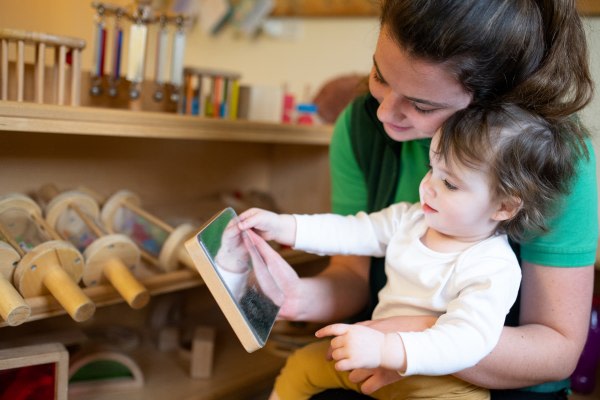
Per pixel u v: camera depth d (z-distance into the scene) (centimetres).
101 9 91
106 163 107
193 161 121
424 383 69
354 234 75
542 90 63
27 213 88
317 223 74
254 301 65
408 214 75
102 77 93
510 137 60
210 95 106
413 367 56
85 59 108
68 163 102
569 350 69
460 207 63
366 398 76
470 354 58
